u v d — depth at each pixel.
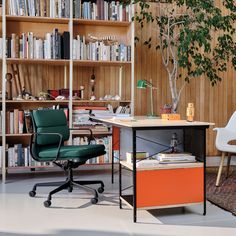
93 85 4.93
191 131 3.18
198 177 3.00
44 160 3.45
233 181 4.27
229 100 5.49
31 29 4.72
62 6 4.48
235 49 4.80
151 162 2.89
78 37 4.54
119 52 4.66
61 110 3.96
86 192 3.79
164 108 3.77
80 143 4.57
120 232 2.64
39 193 3.75
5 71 4.29
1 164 4.32
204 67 4.70
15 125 4.41
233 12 5.12
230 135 4.19
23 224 2.81
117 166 5.00
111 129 4.63
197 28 4.57
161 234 2.60
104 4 4.64
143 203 2.87
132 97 4.69
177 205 2.95
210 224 2.82
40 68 4.79
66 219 2.93
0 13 4.34
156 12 5.09
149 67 5.14
